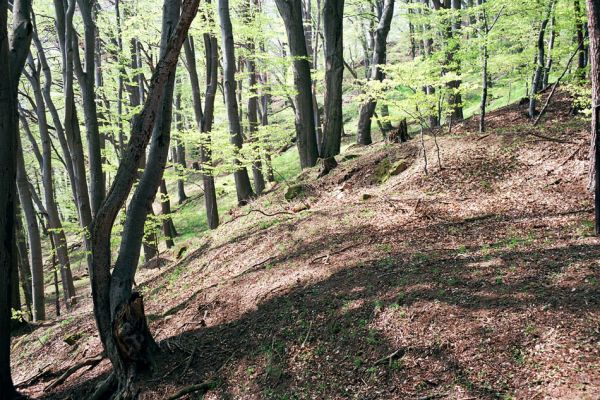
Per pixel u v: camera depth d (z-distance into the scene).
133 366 6.83
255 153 14.16
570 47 12.07
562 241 6.76
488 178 10.29
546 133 11.27
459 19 14.38
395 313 6.01
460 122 14.77
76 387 7.98
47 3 16.77
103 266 6.72
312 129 16.33
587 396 3.96
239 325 7.48
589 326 4.71
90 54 10.81
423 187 10.76
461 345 5.10
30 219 13.48
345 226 9.97
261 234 11.61
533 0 11.31
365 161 13.51
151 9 18.97
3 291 7.14
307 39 26.58
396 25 28.03
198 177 32.91
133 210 6.91
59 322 12.35
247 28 16.30
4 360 7.30
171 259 15.49
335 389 5.34
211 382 6.33
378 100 11.71
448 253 7.34
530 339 4.83
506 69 13.30
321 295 7.19
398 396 4.82
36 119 18.19
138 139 6.59
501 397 4.32
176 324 8.59
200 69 25.56
